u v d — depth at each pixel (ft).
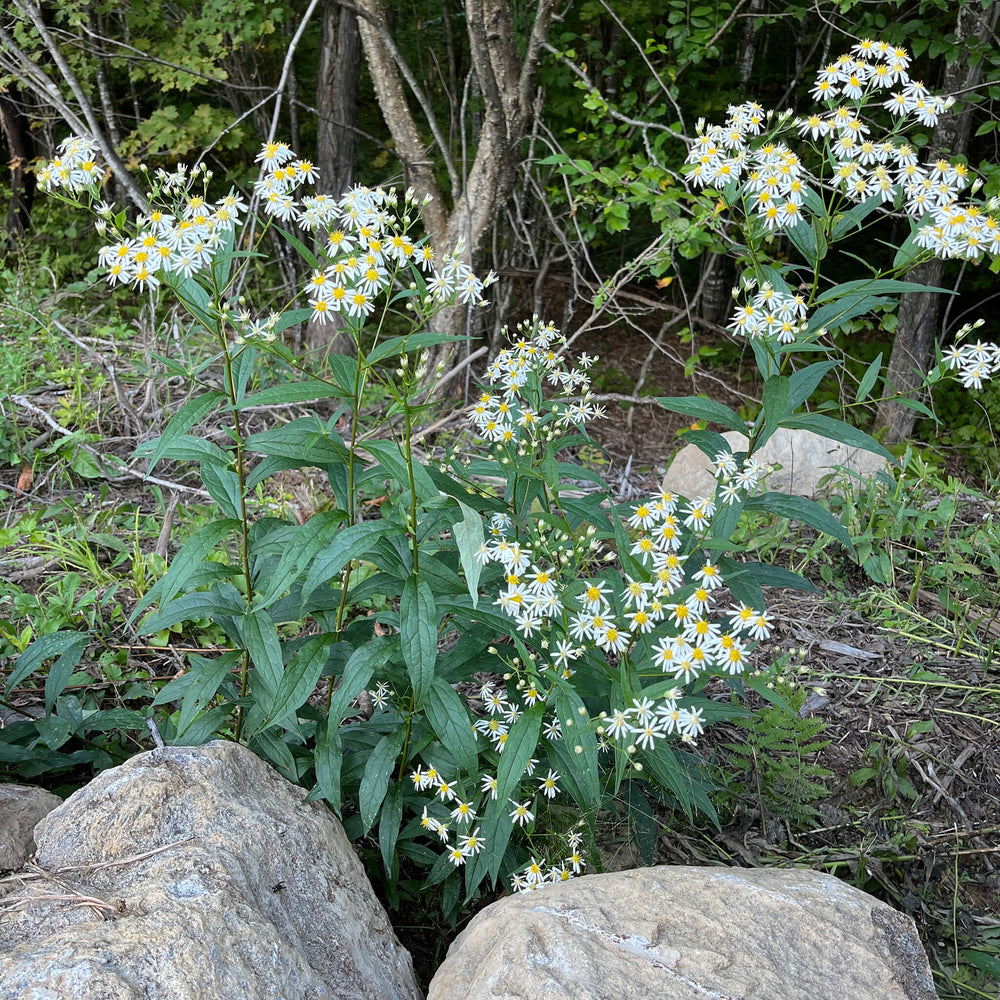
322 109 21.30
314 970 5.76
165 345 18.49
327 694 9.02
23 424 16.44
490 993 5.32
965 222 7.57
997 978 8.45
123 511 14.14
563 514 8.30
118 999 4.65
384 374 6.96
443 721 6.84
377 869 8.50
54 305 21.80
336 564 6.49
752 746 9.68
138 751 9.27
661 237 17.84
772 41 27.35
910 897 9.26
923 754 10.75
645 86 21.76
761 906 5.97
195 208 6.46
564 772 7.51
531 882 7.19
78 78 23.54
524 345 8.87
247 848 6.13
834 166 7.98
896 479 14.57
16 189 26.76
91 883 5.71
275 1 22.30
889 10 22.49
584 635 7.32
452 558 8.20
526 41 21.43
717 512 7.69
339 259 6.69
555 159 17.67
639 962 5.45
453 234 18.03
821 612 13.08
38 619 11.22
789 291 8.02
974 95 17.85
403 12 24.38
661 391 22.36
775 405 7.55
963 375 8.06
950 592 13.48
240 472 7.20
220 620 7.61
